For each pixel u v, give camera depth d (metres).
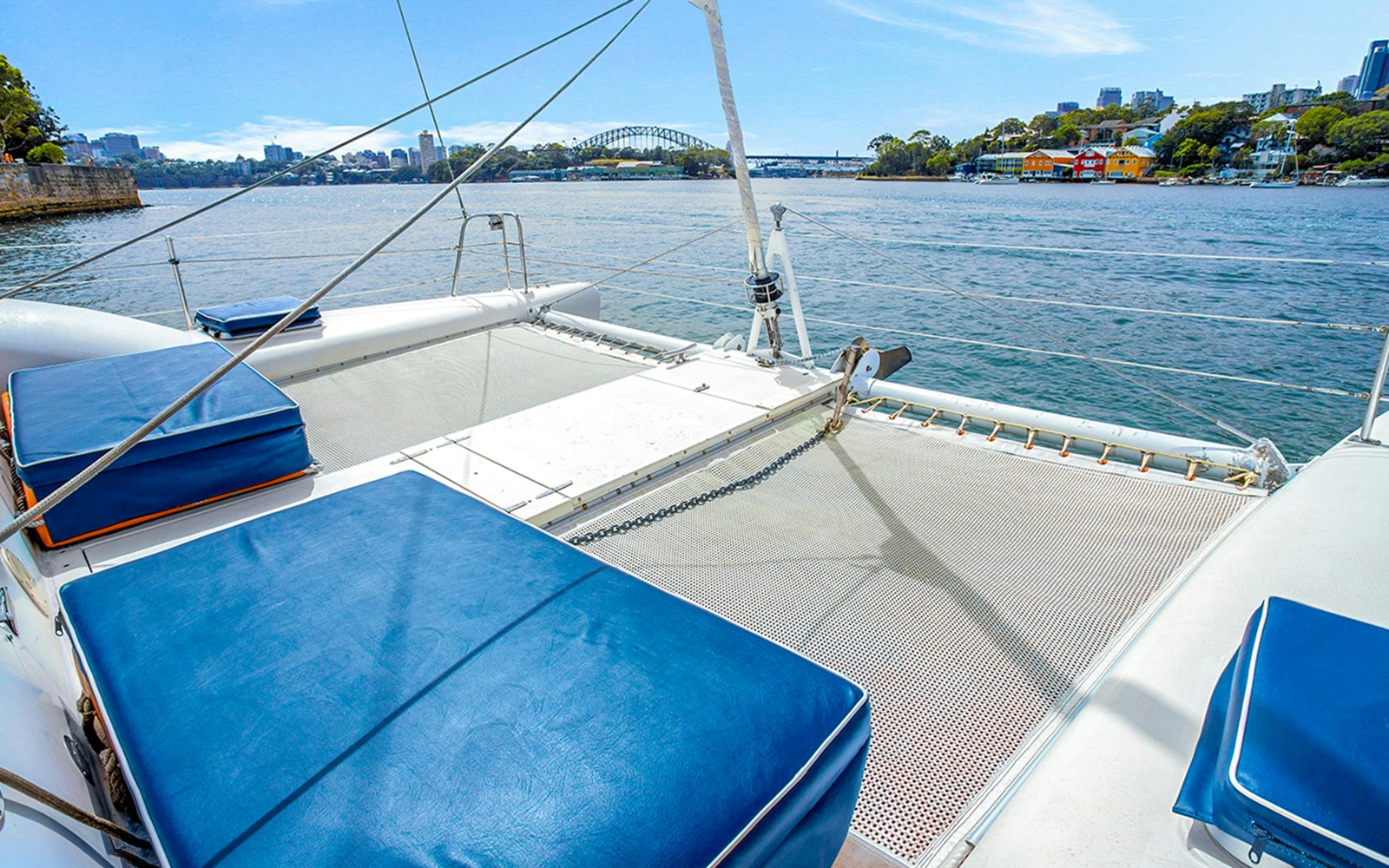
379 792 0.94
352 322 4.85
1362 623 1.18
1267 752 0.96
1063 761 1.33
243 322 4.33
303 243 20.69
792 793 1.00
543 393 4.11
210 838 0.88
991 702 1.81
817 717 1.10
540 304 5.81
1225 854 1.08
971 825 1.48
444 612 1.32
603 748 1.01
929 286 16.16
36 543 2.40
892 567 2.39
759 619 2.15
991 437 3.40
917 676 1.91
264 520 1.68
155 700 1.11
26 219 36.12
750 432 3.49
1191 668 1.50
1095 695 1.49
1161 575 2.30
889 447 3.35
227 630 1.27
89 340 3.77
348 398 4.06
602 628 1.27
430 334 5.11
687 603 1.37
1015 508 2.77
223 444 2.62
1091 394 8.91
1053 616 2.12
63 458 2.27
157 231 2.17
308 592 1.38
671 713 1.08
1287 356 10.53
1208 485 2.82
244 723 1.06
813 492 2.94
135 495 2.46
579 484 2.83
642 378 4.12
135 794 0.98
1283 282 16.47
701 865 0.88
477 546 1.56
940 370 9.90
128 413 2.61
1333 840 0.85
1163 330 12.10
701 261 17.81
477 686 1.13
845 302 14.52
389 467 3.02
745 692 1.13
